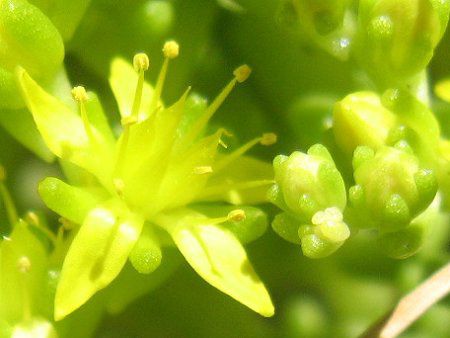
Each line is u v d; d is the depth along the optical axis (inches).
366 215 1.9
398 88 2.0
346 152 2.0
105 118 2.0
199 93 2.2
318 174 1.9
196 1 2.1
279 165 1.9
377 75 2.0
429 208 2.0
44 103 1.9
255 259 2.2
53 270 2.0
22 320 2.0
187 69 2.1
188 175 2.0
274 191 1.9
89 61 2.1
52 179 1.9
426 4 2.0
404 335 2.2
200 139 2.0
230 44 2.2
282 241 2.2
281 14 2.0
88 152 2.0
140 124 1.9
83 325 2.0
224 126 2.1
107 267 1.9
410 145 1.9
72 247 1.9
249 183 2.0
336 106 2.0
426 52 2.0
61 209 1.9
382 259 2.2
